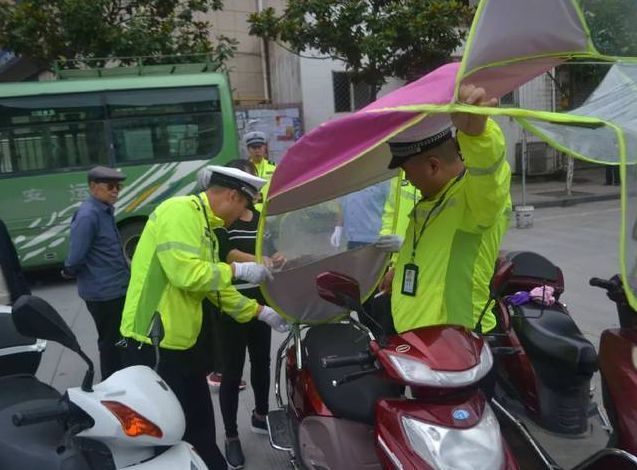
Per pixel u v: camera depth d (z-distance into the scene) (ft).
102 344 16.40
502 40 6.78
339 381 7.86
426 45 39.68
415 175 8.58
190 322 10.57
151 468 7.60
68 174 31.40
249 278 10.05
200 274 9.91
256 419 13.96
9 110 30.73
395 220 11.41
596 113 7.73
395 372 7.16
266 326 13.52
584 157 7.18
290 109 48.73
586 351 10.61
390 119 7.37
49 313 7.15
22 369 10.11
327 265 10.77
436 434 6.89
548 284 12.02
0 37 37.86
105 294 15.98
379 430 7.52
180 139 33.04
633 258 7.76
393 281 9.21
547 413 11.21
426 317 8.43
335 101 51.13
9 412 8.50
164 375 10.61
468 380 6.98
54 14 37.83
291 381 11.14
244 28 53.72
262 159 23.94
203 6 41.91
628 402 8.09
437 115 7.95
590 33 7.23
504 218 8.84
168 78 32.73
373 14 38.73
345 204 11.28
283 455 13.08
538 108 8.03
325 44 39.88
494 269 9.00
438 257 8.41
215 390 16.37
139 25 38.50
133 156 32.45
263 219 9.53
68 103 31.42
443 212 8.45
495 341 9.23
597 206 46.47
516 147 58.70
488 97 7.68
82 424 7.52
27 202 31.07
